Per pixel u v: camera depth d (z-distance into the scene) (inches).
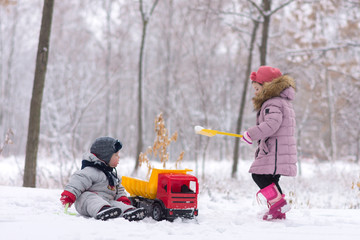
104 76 1218.6
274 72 183.9
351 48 671.8
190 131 752.3
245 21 656.4
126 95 1729.8
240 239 123.6
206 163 763.4
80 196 162.6
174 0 1160.8
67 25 1279.5
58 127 978.1
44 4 306.0
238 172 597.0
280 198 169.5
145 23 630.5
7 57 1349.7
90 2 1207.6
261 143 176.2
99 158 170.6
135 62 1327.5
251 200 318.3
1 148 318.7
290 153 171.3
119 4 1191.6
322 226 153.3
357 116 865.5
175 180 164.2
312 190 396.8
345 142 1111.6
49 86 1083.3
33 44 1341.0
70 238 113.0
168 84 1183.6
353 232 140.7
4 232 119.9
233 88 1261.1
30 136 298.4
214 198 302.5
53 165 559.8
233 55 1235.9
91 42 1332.4
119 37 1202.0
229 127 1175.6
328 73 776.9
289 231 141.0
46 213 159.0
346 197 348.8
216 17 621.3
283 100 176.4
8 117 1328.7
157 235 124.6
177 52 1195.3
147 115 1534.2
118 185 177.6
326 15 685.9
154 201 168.1
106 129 1175.0
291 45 724.7
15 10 1213.1
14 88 1446.9
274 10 551.8
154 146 266.4
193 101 1233.4
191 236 126.5
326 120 1033.5
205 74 1128.2
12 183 375.2
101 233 122.6
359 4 608.4
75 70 1212.5
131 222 142.6
